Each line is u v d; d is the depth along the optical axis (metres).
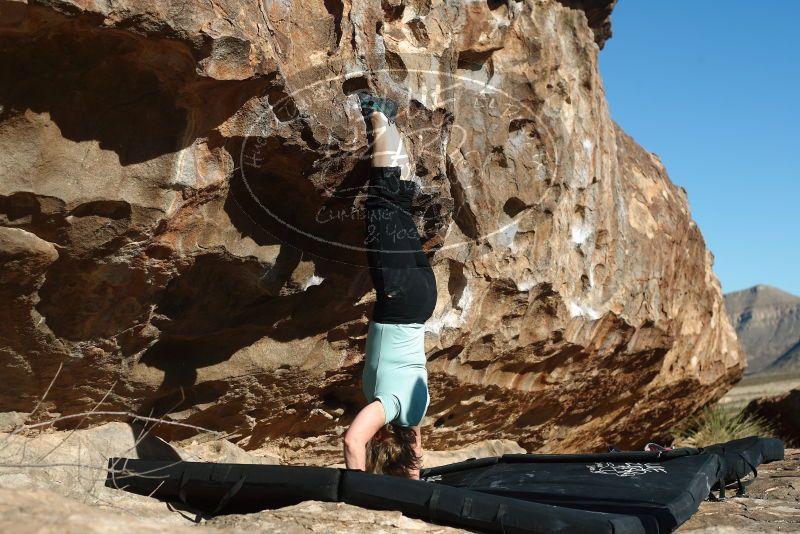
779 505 3.68
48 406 3.53
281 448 4.88
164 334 3.64
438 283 4.81
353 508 2.92
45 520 1.96
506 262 5.07
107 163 2.93
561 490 3.48
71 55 2.68
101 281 3.18
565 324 5.77
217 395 4.09
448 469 4.41
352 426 3.24
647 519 2.78
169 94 2.92
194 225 3.29
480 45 4.54
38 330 3.19
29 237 2.85
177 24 2.68
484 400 5.88
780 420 10.91
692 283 8.44
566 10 5.70
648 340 7.30
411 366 3.47
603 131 6.23
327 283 4.05
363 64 3.53
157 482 3.37
